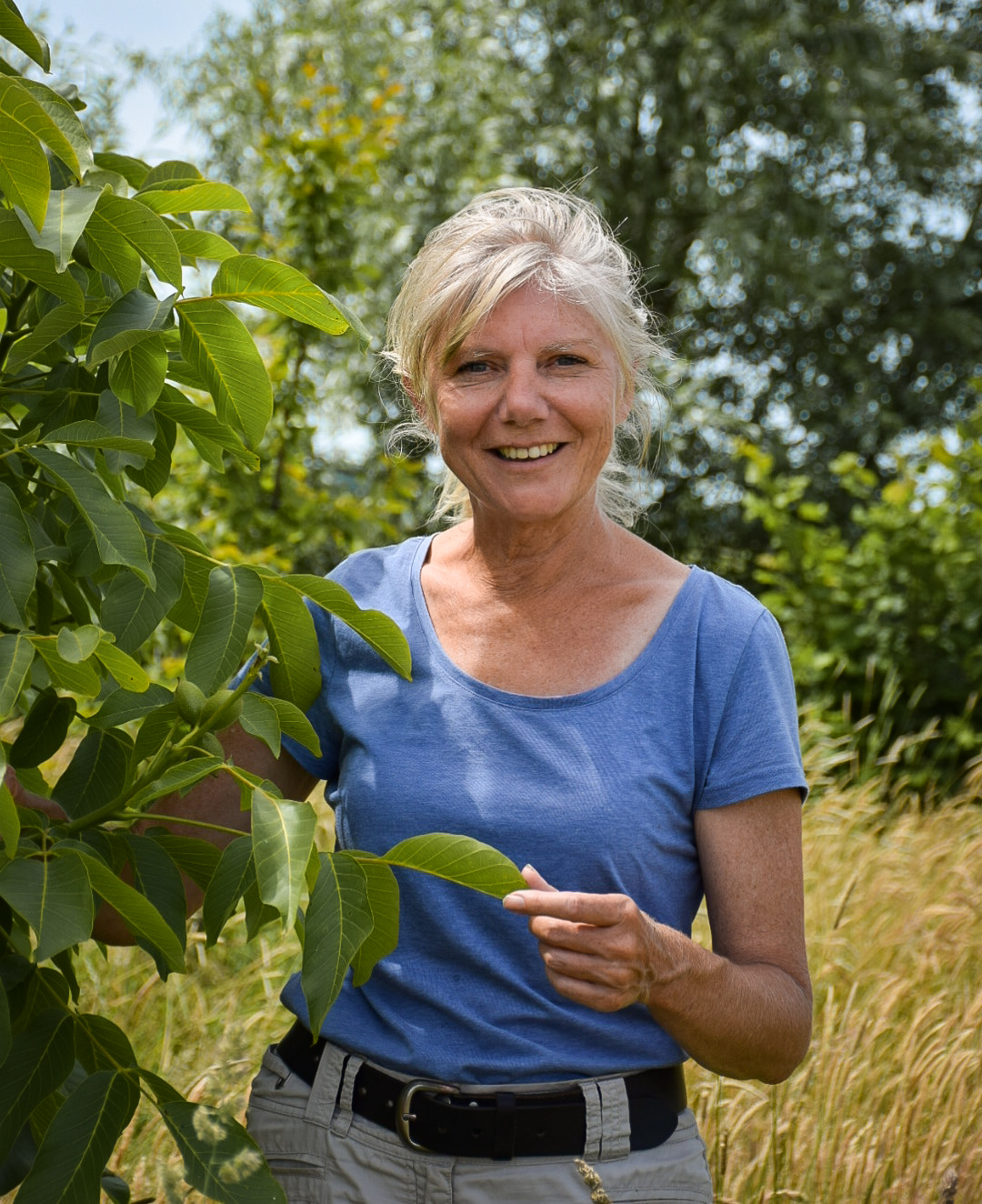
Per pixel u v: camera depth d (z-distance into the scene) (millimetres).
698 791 1354
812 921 3367
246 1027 2562
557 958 1159
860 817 4391
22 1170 1100
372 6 10477
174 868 1143
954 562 6051
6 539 949
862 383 12758
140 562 995
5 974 1093
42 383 1154
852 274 13422
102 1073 1045
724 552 11891
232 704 1043
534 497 1353
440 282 1382
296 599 1250
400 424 1713
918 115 12656
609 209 12000
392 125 5199
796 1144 2178
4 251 927
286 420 4730
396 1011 1335
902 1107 2211
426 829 1340
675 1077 1364
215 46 10898
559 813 1306
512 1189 1271
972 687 6027
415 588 1472
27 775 1319
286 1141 1373
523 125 11719
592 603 1407
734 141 12680
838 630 6180
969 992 2877
